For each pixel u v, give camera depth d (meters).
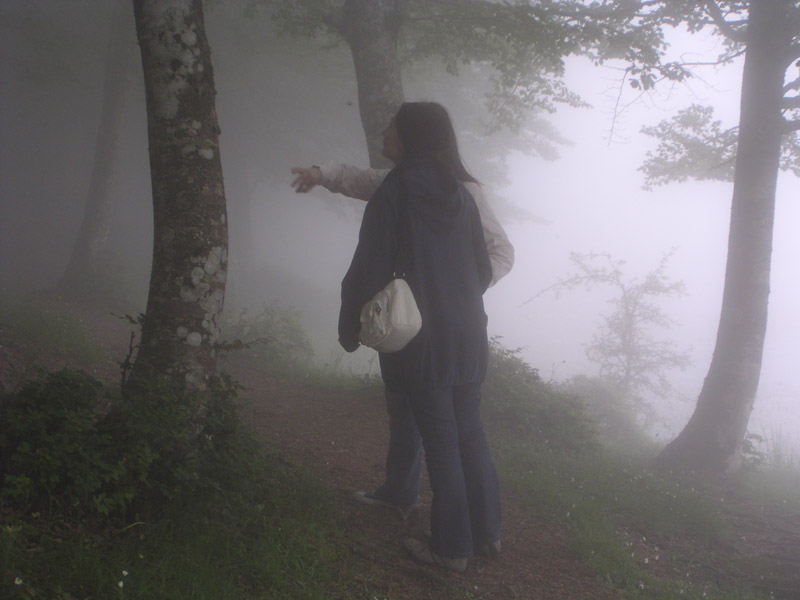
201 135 3.43
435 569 3.07
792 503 6.71
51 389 2.92
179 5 3.40
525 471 5.34
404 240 2.95
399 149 3.19
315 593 2.60
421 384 2.96
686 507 5.11
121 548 2.53
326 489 3.74
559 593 3.09
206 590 2.39
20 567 2.21
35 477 2.62
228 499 3.04
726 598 3.43
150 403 3.03
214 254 3.41
